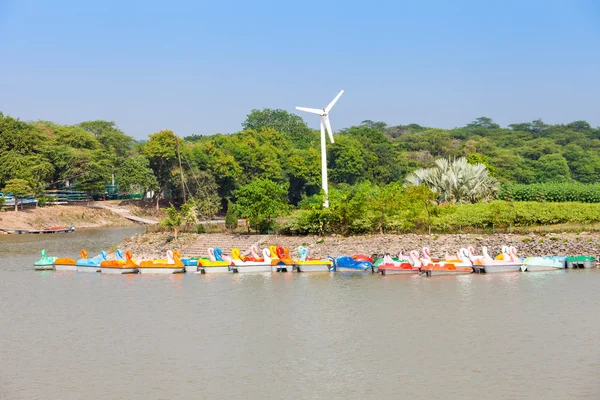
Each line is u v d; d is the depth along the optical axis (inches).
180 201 7810.0
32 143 7116.1
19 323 2369.6
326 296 2689.5
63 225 6446.9
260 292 2815.0
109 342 2107.5
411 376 1736.0
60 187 7391.7
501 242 3420.3
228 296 2748.5
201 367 1851.6
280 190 4133.9
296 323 2272.4
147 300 2714.1
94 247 4845.0
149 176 7135.8
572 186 4532.5
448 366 1800.0
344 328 2192.4
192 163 6830.7
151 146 7022.6
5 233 5885.8
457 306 2438.5
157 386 1718.8
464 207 3836.1
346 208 3811.5
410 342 2017.7
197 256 3821.4
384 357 1887.3
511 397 1582.2
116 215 7071.9
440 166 4370.1
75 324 2341.3
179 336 2153.1
